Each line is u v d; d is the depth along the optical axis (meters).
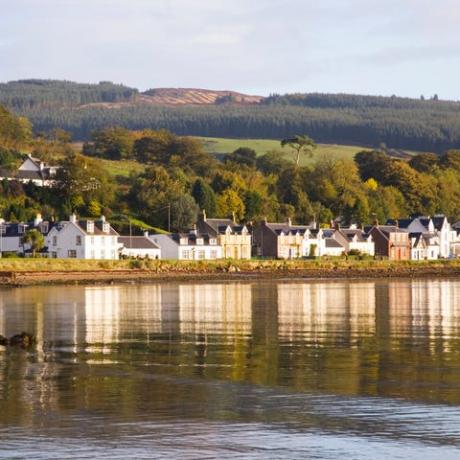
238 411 60.91
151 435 55.03
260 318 124.69
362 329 109.12
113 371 75.81
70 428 56.44
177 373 74.81
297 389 67.94
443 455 51.31
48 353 86.62
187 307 145.88
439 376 73.25
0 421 58.09
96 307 145.38
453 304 153.00
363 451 52.06
